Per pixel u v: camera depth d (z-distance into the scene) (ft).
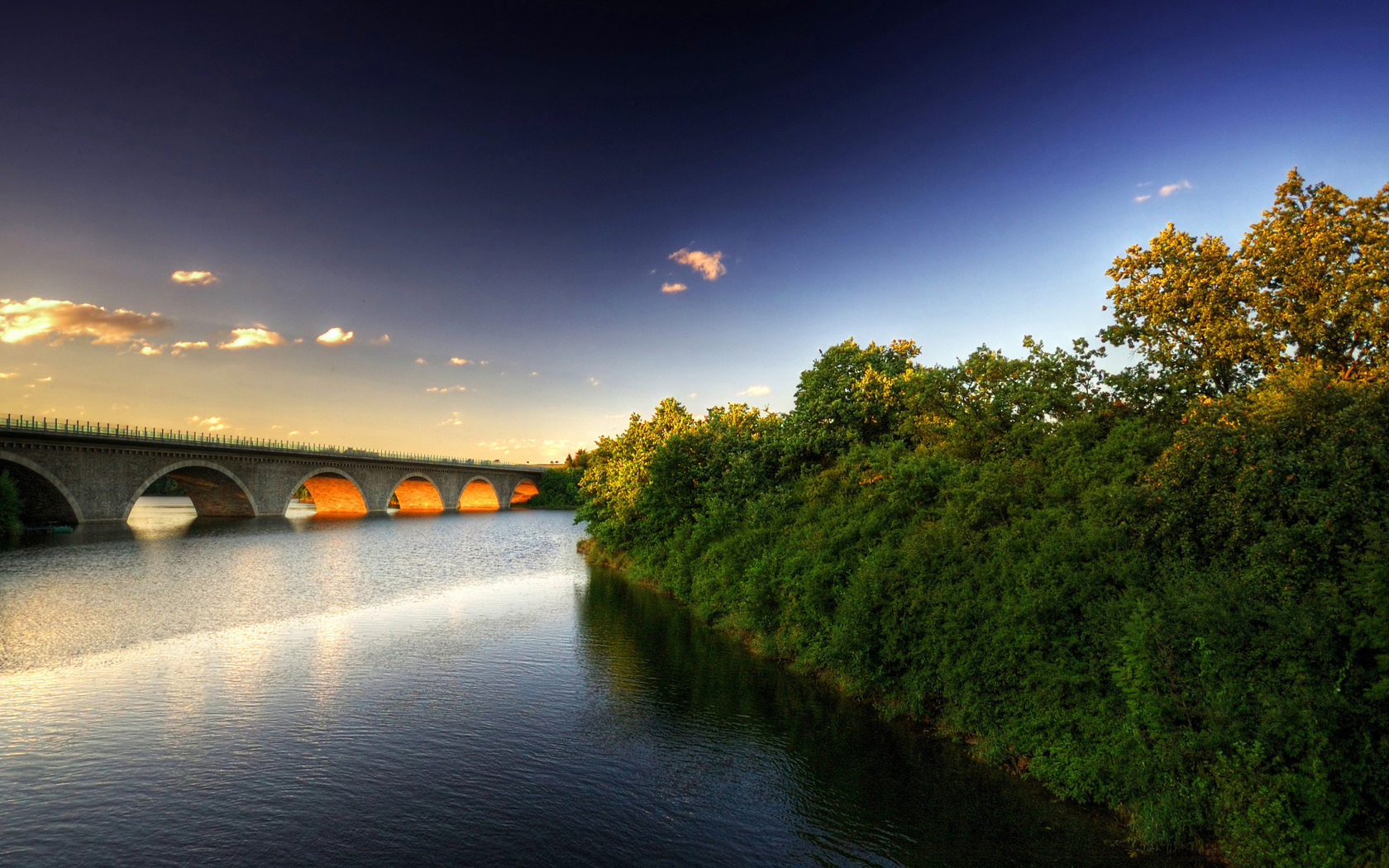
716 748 48.52
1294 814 29.40
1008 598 46.55
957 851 34.96
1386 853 26.76
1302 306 59.62
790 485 98.99
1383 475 33.78
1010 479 59.47
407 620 91.45
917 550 56.34
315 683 63.31
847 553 65.36
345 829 37.42
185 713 54.95
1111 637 39.68
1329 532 33.81
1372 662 30.68
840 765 45.29
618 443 153.79
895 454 82.07
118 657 71.10
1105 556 44.21
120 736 50.01
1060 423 66.03
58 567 133.80
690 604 101.40
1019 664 44.52
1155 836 33.37
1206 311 64.39
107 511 217.15
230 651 74.49
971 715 47.26
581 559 169.17
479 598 109.09
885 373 110.32
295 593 111.96
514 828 37.76
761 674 65.82
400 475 388.78
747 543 84.28
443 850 35.53
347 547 190.08
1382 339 52.70
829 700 57.82
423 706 57.31
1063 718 40.96
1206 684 34.06
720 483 108.58
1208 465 41.16
